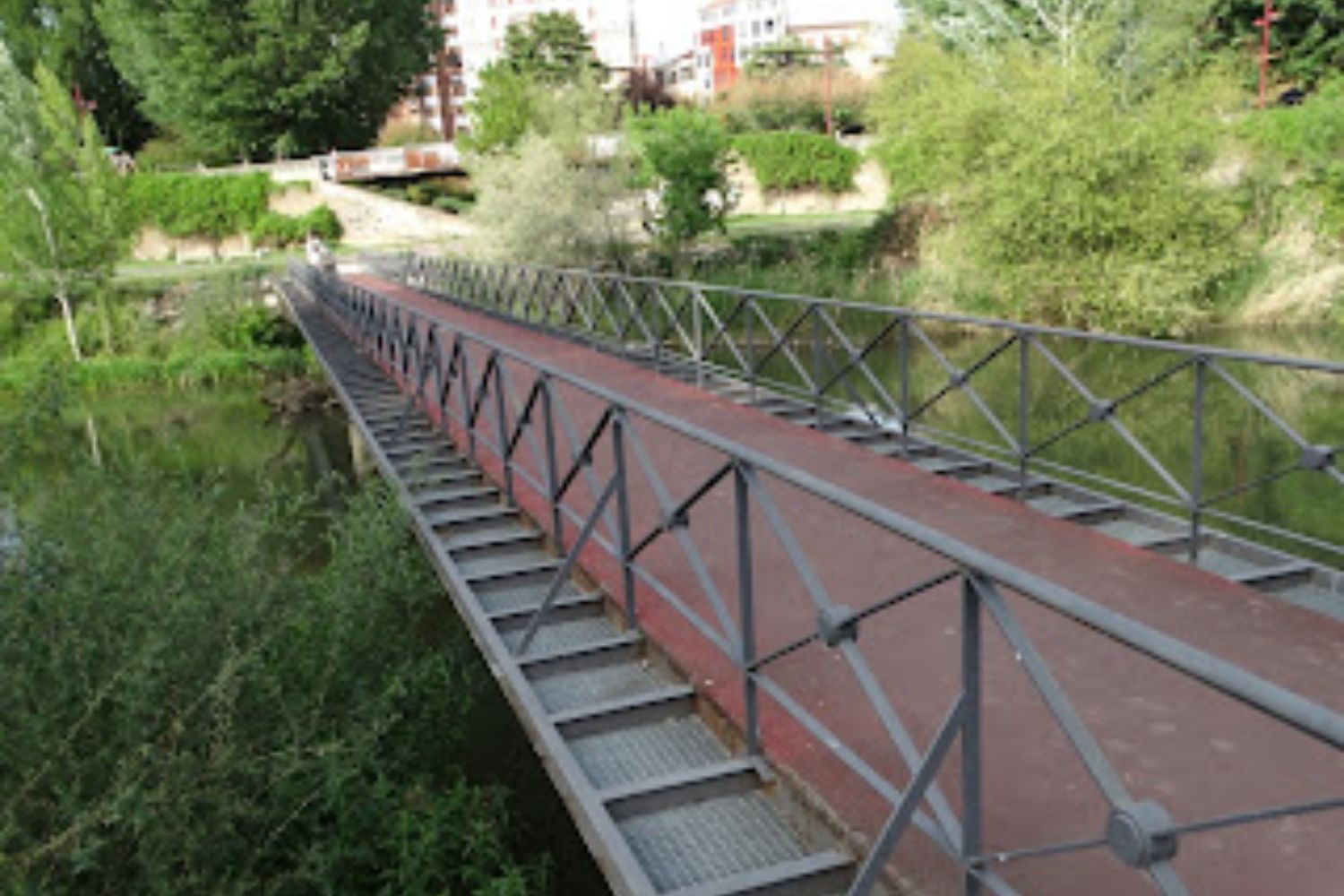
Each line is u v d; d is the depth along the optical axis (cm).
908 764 206
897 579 393
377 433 778
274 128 4184
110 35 4275
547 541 483
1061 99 1825
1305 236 1886
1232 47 3152
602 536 471
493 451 565
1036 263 1802
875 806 251
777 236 2678
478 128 3738
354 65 4041
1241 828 230
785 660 328
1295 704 120
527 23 6291
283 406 2181
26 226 2578
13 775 355
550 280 1293
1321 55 3116
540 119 3303
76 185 2692
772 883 239
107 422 2114
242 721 416
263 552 520
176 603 407
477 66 8012
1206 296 1827
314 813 445
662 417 317
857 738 280
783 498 510
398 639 596
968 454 591
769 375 1550
